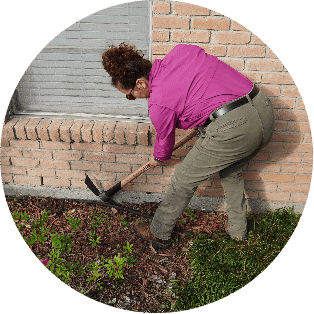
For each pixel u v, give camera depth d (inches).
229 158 94.3
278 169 123.2
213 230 124.2
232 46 104.0
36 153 128.1
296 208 130.1
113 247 119.8
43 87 119.3
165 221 111.3
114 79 91.2
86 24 107.1
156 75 90.2
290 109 111.7
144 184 130.7
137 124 120.7
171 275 111.8
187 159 100.4
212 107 88.7
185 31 103.3
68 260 115.7
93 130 119.3
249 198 130.3
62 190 135.6
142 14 104.3
